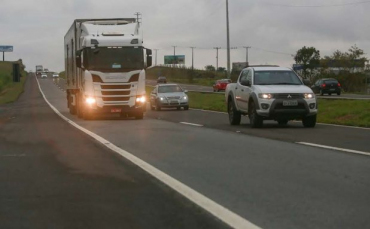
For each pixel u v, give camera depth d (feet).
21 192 30.81
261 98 67.41
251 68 73.67
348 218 24.13
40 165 40.83
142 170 37.70
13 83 357.61
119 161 42.11
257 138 57.57
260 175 35.12
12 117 112.78
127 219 24.44
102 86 88.12
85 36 88.89
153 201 28.02
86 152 47.91
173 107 130.11
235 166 38.91
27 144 55.47
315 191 29.96
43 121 94.43
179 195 29.40
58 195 29.86
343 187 30.94
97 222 24.00
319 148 48.19
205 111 123.34
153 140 56.85
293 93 67.51
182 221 23.97
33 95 262.47
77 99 100.73
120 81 88.43
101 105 88.33
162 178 34.47
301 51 293.43
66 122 88.99
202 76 467.11
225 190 30.55
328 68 286.87
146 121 88.28
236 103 75.72
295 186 31.40
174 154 45.62
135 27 91.81
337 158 41.93
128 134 63.98
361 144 50.88
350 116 89.92
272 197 28.60
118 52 88.43
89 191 30.81
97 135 63.46
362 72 282.56
